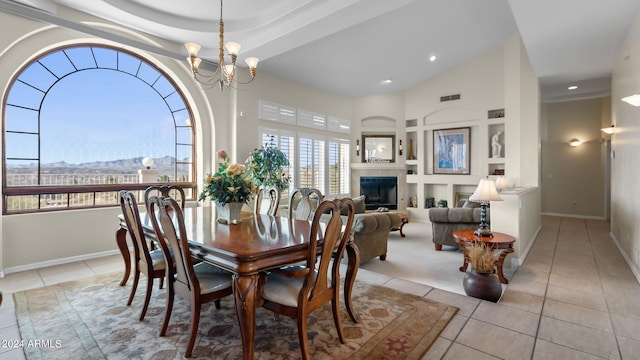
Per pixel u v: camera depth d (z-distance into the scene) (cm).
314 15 393
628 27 391
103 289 310
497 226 390
